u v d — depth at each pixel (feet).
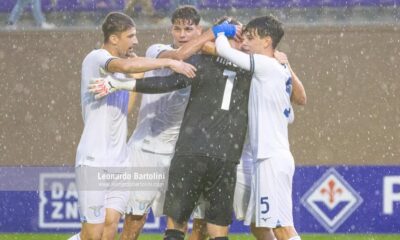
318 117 125.59
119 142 74.54
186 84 71.61
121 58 71.61
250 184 75.72
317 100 125.90
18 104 129.49
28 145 128.57
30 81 129.90
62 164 128.06
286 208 71.51
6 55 130.62
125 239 80.79
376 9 146.30
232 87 72.38
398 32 126.52
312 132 125.18
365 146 124.98
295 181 115.24
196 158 71.87
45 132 128.77
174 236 73.20
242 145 73.26
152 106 79.15
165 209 73.41
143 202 79.46
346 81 126.41
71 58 129.90
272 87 71.05
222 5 147.95
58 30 130.72
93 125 73.36
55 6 149.79
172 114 78.54
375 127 125.08
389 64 126.00
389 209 115.03
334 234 115.03
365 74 126.00
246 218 73.77
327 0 146.82
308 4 146.92
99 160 72.84
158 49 76.13
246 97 72.95
